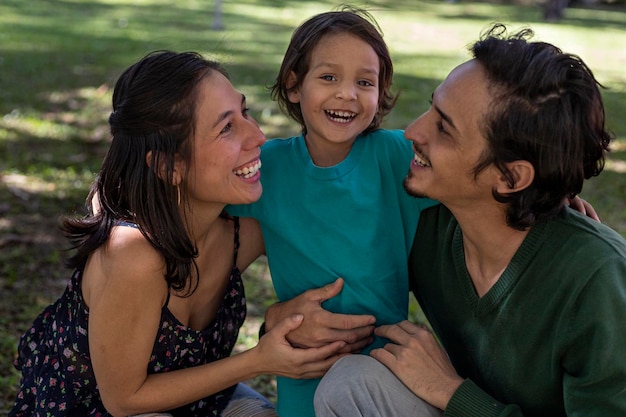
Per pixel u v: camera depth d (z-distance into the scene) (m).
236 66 10.54
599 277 1.93
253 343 3.78
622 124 8.70
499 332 2.11
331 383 2.15
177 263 2.16
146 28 14.20
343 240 2.34
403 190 2.38
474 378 2.25
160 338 2.24
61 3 17.62
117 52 11.34
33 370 2.39
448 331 2.30
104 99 8.41
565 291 1.98
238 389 2.55
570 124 1.94
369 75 2.39
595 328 1.91
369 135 2.43
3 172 5.88
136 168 2.12
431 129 2.09
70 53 11.03
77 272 2.27
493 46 2.01
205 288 2.36
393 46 14.22
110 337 2.15
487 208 2.08
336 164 2.39
